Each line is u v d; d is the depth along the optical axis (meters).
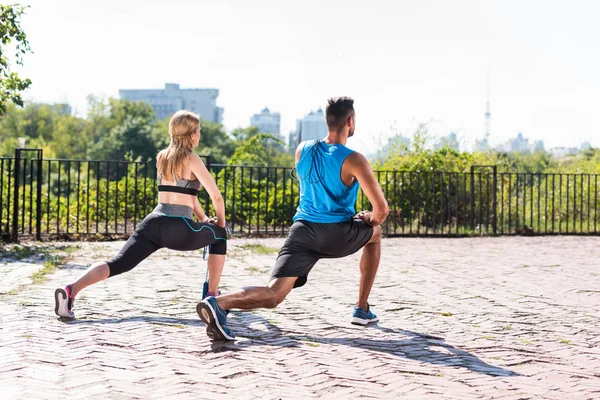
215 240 4.91
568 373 3.69
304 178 4.45
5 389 3.17
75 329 4.46
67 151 83.56
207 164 12.21
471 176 13.48
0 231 10.40
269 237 12.08
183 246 4.80
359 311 4.90
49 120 88.00
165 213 4.80
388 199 14.70
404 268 8.16
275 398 3.13
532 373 3.68
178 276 7.08
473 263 8.71
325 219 4.39
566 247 10.97
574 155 19.73
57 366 3.59
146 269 7.58
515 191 15.64
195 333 4.44
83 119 89.50
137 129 75.06
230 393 3.20
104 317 4.89
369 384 3.39
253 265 8.16
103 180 14.58
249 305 4.25
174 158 4.77
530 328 4.85
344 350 4.10
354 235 4.45
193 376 3.46
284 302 5.75
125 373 3.48
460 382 3.47
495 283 7.01
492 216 14.88
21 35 10.14
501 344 4.35
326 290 6.42
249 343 4.21
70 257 8.41
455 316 5.26
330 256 4.46
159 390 3.21
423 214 15.02
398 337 4.51
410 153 15.84
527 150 35.78
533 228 14.15
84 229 12.16
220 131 88.56
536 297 6.17
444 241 11.98
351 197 4.47
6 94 10.41
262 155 23.44
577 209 16.30
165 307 5.34
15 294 5.70
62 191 31.89
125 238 11.18
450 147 16.11
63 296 4.70
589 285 6.91
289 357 3.89
